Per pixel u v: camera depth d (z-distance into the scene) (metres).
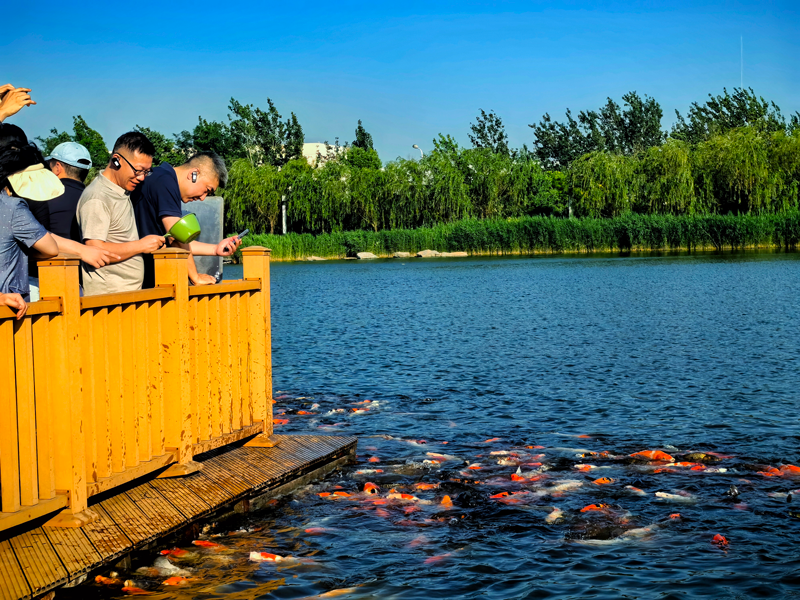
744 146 53.59
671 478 6.15
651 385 10.05
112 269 4.99
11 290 4.15
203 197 6.00
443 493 5.88
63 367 4.19
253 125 80.50
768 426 7.83
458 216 60.97
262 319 6.47
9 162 4.10
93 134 63.94
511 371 11.27
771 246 49.75
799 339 13.59
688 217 50.91
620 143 101.81
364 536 5.01
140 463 4.95
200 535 5.04
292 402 9.45
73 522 4.26
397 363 12.19
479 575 4.36
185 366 5.30
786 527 5.04
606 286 26.17
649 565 4.46
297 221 62.47
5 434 3.85
